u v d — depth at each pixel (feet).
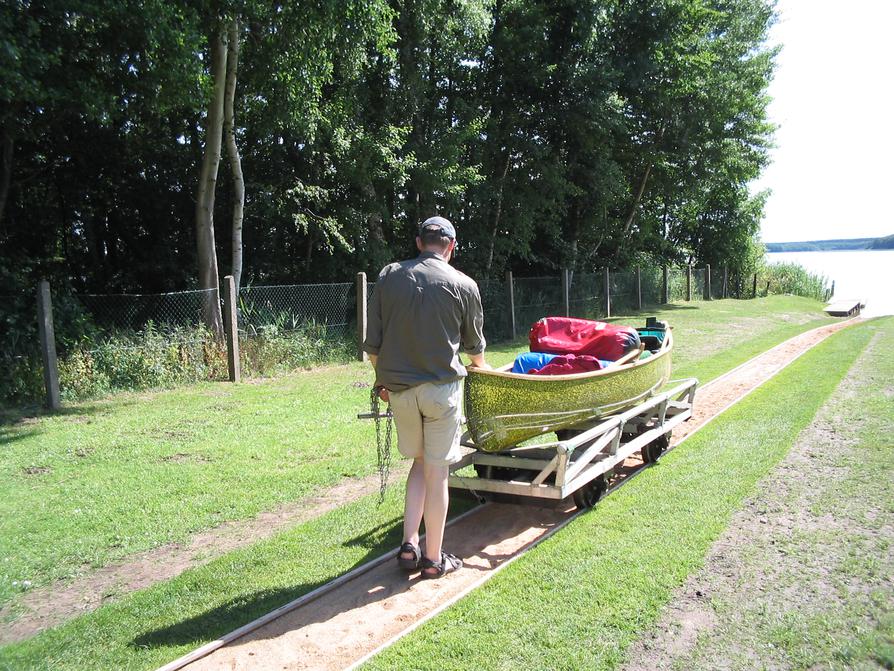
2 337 30.09
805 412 23.81
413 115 51.62
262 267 49.16
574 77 60.54
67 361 30.66
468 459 15.93
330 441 23.00
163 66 29.50
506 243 60.18
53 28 26.45
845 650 9.82
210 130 36.52
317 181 46.65
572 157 69.46
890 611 10.84
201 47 35.65
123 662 10.28
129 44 29.01
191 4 31.63
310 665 10.11
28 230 43.16
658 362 21.38
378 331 12.55
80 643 10.86
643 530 14.32
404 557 12.82
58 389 28.66
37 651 10.64
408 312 12.04
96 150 42.14
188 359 34.96
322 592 12.26
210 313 36.94
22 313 31.09
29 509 16.97
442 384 12.26
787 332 55.06
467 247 59.21
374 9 35.88
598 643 10.23
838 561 12.57
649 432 18.48
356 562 13.60
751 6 83.87
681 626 10.62
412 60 49.78
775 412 24.27
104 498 17.70
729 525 14.42
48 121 35.96
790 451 19.42
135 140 42.96
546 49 60.80
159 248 46.50
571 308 66.74
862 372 31.35
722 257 109.09
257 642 10.75
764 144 90.99
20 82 24.89
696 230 109.70
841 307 89.66
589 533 14.32
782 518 14.65
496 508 16.79
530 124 63.62
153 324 36.29
